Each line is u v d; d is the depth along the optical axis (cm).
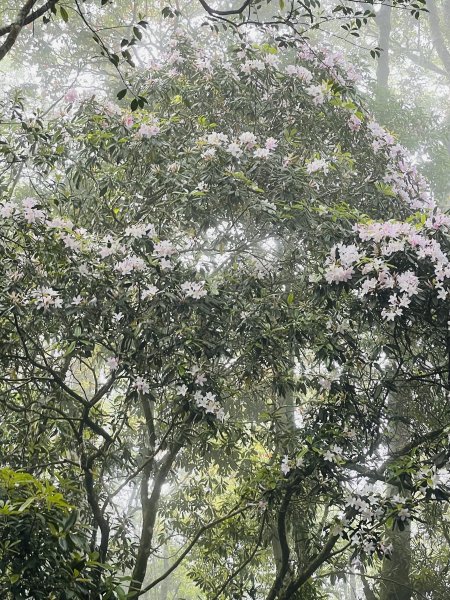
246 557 823
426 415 743
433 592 891
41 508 363
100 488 620
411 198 748
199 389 570
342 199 698
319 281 579
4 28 410
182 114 723
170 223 667
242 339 610
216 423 624
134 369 591
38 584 363
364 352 711
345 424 632
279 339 609
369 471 618
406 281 551
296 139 719
